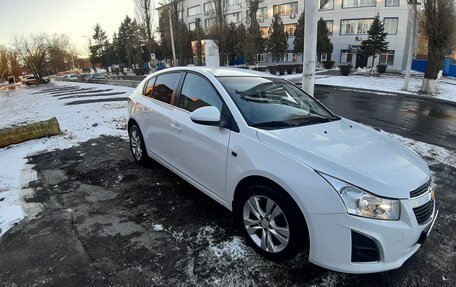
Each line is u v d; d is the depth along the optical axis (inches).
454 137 277.0
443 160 207.9
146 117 171.2
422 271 100.1
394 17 1352.1
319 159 91.2
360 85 775.1
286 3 1647.4
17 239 118.1
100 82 1085.8
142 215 134.7
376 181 84.7
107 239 117.3
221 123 115.7
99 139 264.7
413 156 107.2
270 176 95.0
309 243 89.8
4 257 107.5
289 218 92.4
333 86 761.6
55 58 2532.0
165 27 1600.6
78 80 1423.5
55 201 149.3
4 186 167.9
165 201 147.3
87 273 98.9
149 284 94.0
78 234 120.9
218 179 118.6
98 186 165.9
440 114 398.3
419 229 87.0
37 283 94.8
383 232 81.9
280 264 102.1
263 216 102.5
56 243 115.2
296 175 89.7
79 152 227.6
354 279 96.0
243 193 107.3
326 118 133.3
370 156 97.1
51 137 272.4
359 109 435.8
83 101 549.3
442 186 165.8
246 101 122.8
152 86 177.5
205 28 1966.0
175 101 150.0
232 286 92.9
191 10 2122.3
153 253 108.5
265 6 1732.3
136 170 187.9
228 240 115.3
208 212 136.5
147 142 175.2
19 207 143.3
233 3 1847.9
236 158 107.6
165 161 158.4
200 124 117.4
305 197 87.0
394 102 508.4
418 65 1336.1
